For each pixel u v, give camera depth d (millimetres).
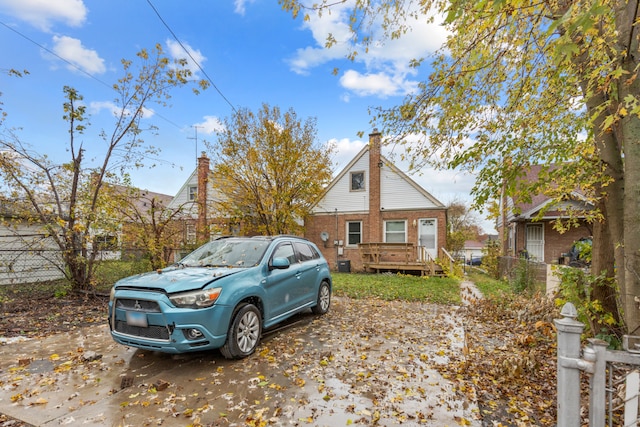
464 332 5602
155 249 8727
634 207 2938
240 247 5418
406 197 15914
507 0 2328
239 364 4062
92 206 7953
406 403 3119
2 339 5031
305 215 16469
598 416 1889
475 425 2748
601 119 3504
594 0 1764
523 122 4105
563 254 14055
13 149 7230
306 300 6070
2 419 2799
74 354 4383
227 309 3965
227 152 14555
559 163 4438
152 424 2721
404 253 15328
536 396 3297
